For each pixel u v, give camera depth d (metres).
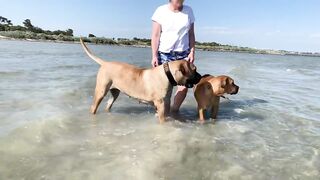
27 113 2.19
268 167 1.54
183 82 2.12
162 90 2.13
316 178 1.45
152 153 1.60
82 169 1.40
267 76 5.72
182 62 2.11
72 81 3.70
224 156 1.64
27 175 1.33
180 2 2.34
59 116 2.14
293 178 1.43
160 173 1.40
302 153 1.74
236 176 1.42
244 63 9.85
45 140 1.72
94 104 2.32
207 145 1.77
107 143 1.72
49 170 1.38
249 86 4.14
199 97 2.29
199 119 2.35
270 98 3.31
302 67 9.84
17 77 3.74
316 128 2.23
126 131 1.95
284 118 2.47
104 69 2.29
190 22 2.41
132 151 1.62
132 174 1.37
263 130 2.15
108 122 2.14
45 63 5.78
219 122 2.30
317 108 2.90
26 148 1.59
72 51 11.43
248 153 1.70
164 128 2.04
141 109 2.54
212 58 12.29
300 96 3.55
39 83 3.42
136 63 6.92
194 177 1.39
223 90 2.27
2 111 2.21
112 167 1.43
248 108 2.78
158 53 2.45
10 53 8.02
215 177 1.40
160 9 2.40
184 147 1.71
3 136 1.71
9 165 1.41
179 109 2.63
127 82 2.23
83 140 1.76
